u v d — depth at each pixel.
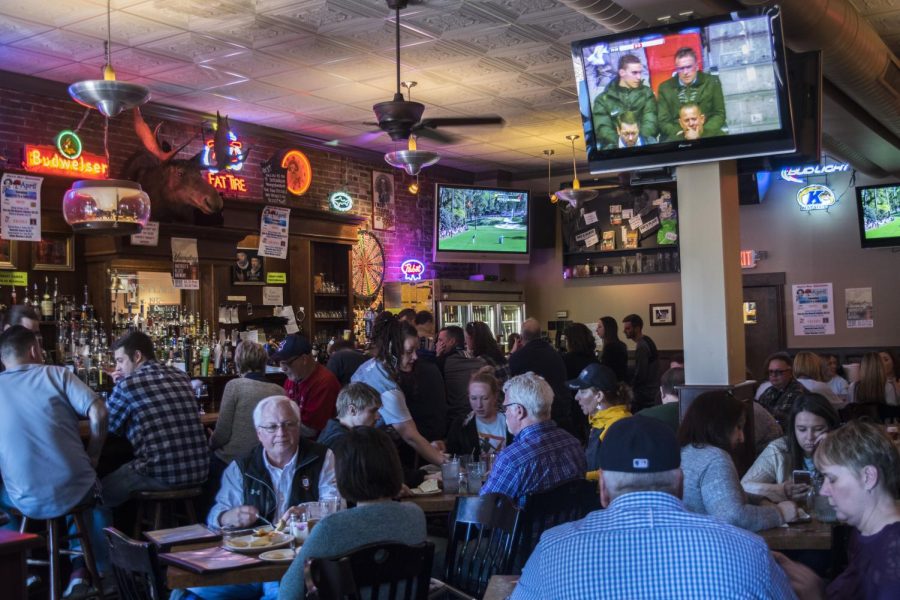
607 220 12.88
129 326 8.09
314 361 6.24
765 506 3.58
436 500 4.34
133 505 5.88
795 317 11.80
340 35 7.03
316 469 4.08
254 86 8.39
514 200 12.07
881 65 6.99
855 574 2.47
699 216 5.47
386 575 2.78
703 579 1.92
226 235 8.74
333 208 10.84
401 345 6.09
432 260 12.47
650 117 5.09
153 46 7.14
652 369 9.84
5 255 7.58
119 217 6.80
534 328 8.26
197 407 5.50
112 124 8.43
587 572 1.97
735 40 4.79
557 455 4.00
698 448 3.54
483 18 6.72
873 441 2.48
